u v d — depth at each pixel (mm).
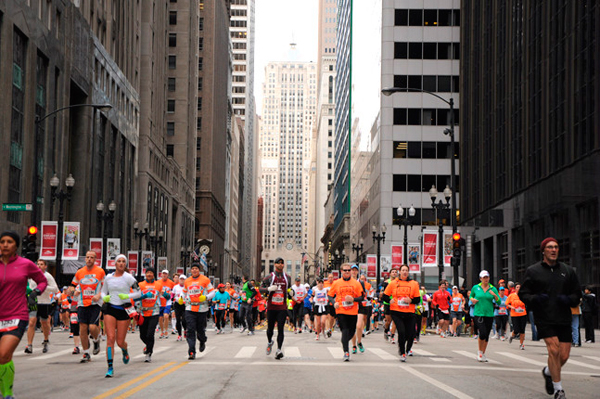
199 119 134000
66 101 54562
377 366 16016
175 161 104812
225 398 10562
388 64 79875
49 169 51344
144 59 85312
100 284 16703
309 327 33188
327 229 182250
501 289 29953
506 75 54500
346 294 17328
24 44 46656
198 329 17672
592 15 38156
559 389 10609
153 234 71062
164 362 16609
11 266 9273
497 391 11984
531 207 48250
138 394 10984
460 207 71000
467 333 32938
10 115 43000
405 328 17531
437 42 80000
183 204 110438
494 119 58219
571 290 10805
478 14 64812
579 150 39969
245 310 32344
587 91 38750
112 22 69375
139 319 14508
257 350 20531
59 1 53125
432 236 42844
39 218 49812
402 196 78625
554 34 44219
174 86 113000
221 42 149875
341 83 155875
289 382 12680
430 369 15570
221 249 154750
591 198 38000
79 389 11609
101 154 65562
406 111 79500
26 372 14352
